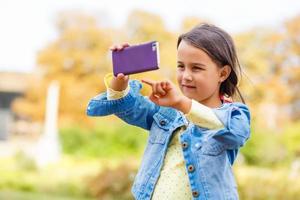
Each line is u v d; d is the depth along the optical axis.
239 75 2.47
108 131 20.20
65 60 23.98
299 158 16.67
